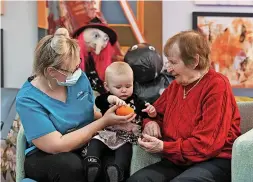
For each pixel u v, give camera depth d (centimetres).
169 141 178
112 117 181
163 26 279
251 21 274
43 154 176
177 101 181
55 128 179
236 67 277
